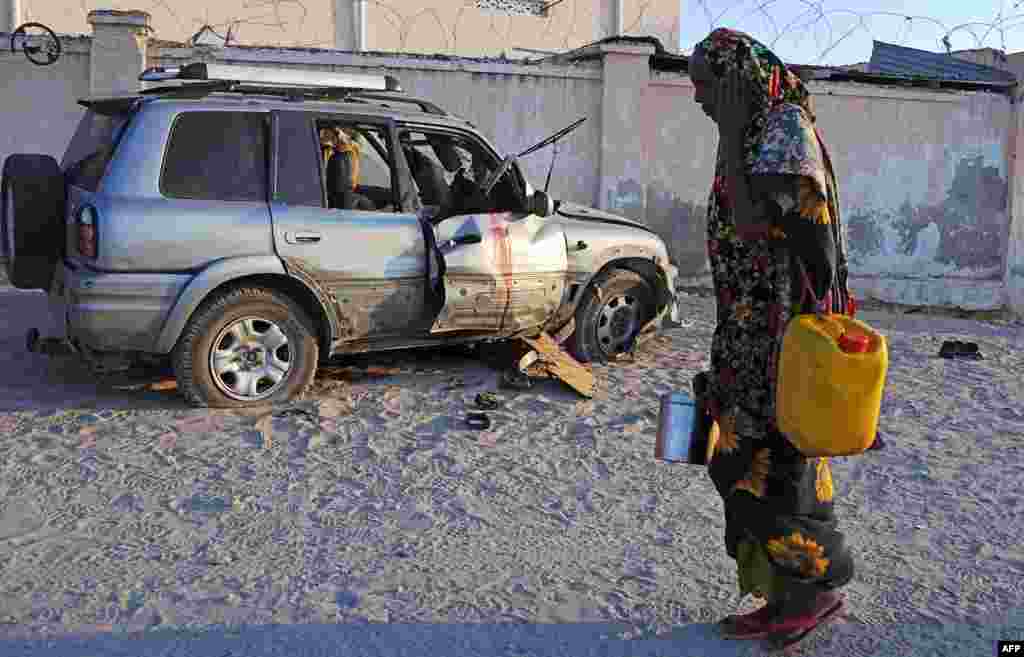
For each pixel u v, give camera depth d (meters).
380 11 15.22
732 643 3.41
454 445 5.53
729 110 3.04
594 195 11.71
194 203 5.79
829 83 12.04
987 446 5.86
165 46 10.77
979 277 12.68
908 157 12.34
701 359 7.82
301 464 5.16
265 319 6.01
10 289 10.13
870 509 4.79
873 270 12.46
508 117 11.41
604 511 4.68
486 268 6.45
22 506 4.52
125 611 3.57
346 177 6.36
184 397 5.93
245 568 3.96
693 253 12.01
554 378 6.79
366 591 3.77
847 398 2.89
